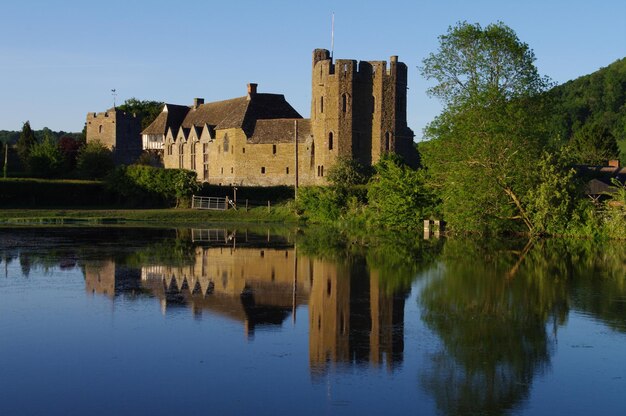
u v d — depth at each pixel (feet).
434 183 198.39
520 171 175.73
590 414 49.19
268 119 359.87
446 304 82.79
